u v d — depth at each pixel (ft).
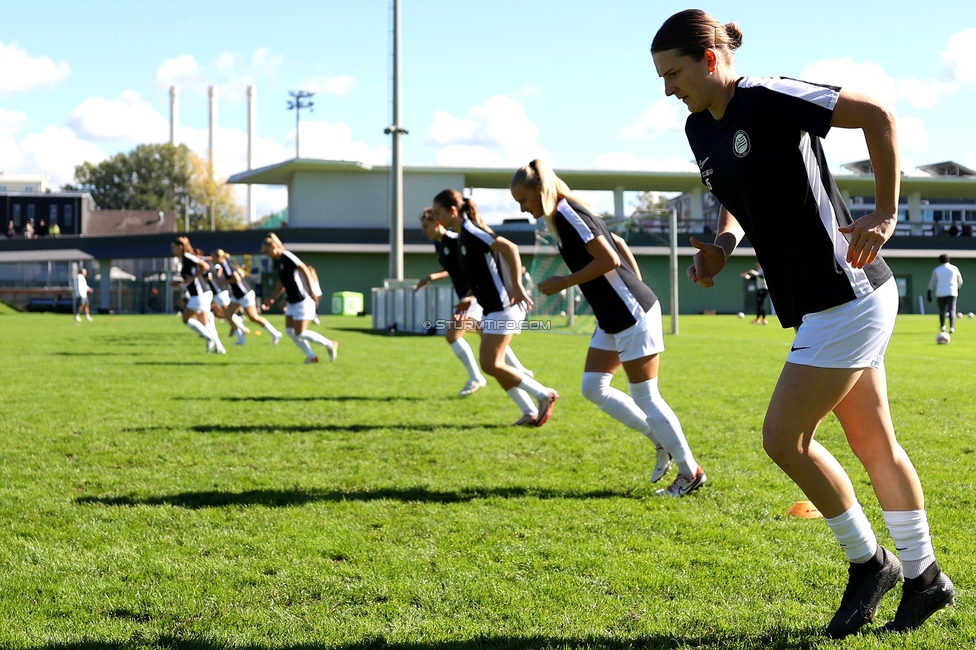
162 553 11.42
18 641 8.52
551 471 16.53
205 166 266.77
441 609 9.43
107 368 37.88
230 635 8.67
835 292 8.29
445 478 15.92
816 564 10.84
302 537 12.13
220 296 58.08
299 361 42.22
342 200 147.23
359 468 16.81
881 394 8.72
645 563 10.93
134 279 142.61
